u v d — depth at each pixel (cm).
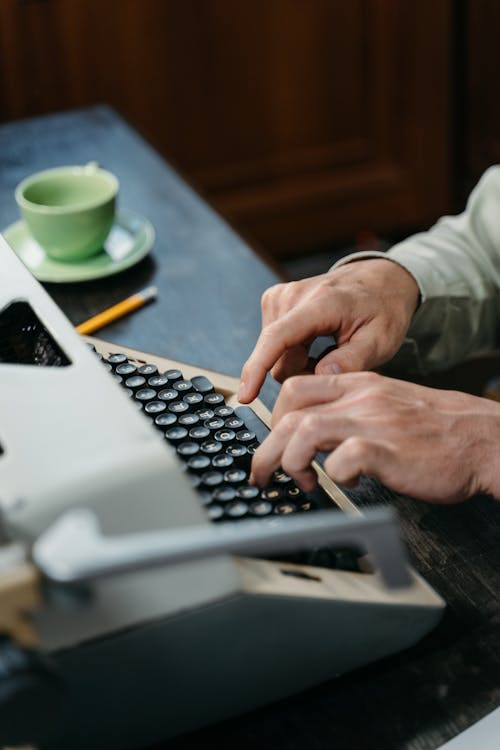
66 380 75
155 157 164
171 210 148
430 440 83
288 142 296
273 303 107
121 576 60
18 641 60
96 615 63
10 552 60
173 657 66
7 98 267
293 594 68
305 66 285
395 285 109
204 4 268
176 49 273
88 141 171
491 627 79
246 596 66
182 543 57
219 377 102
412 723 72
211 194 298
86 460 67
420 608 74
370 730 72
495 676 75
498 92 287
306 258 309
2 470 67
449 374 129
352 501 92
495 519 89
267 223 305
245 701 72
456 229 125
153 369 101
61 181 136
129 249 135
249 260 135
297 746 72
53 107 273
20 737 61
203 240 140
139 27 267
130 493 66
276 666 71
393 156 306
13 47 260
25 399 73
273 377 103
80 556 56
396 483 81
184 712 70
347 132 299
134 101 278
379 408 84
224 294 127
